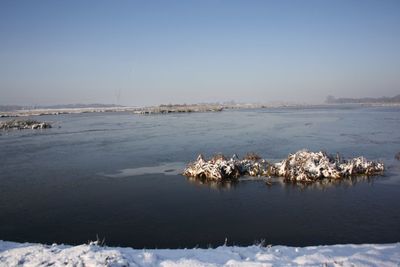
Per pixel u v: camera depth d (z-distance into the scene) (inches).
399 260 301.9
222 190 703.7
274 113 3627.0
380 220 524.4
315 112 3747.5
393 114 3115.2
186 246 444.5
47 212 582.2
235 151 1129.4
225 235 477.4
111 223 528.1
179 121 2497.5
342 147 1187.9
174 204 616.7
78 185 754.8
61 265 287.9
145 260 302.7
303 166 809.5
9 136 1697.8
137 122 2500.0
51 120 2935.5
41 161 1029.8
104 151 1195.9
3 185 759.1
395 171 845.8
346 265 290.8
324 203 611.2
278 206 597.6
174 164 962.1
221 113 3762.3
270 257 311.7
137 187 733.9
